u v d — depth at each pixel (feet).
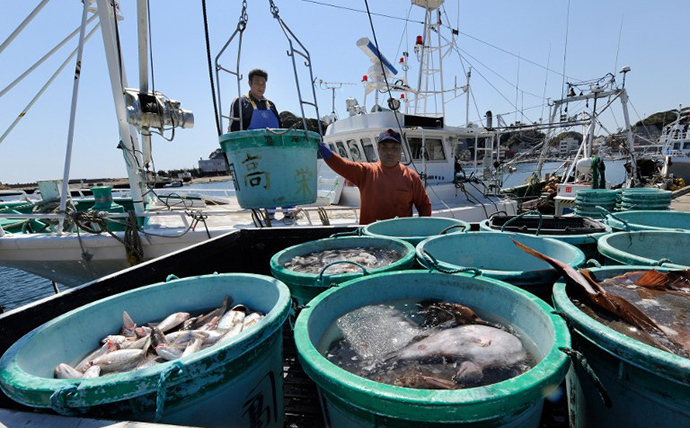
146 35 17.15
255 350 4.31
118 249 15.85
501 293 5.55
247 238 10.96
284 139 8.57
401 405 3.08
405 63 30.81
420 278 6.39
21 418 3.20
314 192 9.66
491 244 8.78
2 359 3.86
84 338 5.16
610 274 5.77
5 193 33.30
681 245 7.70
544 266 7.86
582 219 10.23
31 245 15.49
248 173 8.65
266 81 16.07
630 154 36.32
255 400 4.48
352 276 6.33
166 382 3.44
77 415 3.36
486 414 3.03
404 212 12.85
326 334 5.23
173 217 23.36
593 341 3.96
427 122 25.05
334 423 4.13
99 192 21.81
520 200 41.06
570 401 4.96
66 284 19.31
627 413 3.82
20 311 4.87
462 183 26.22
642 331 4.34
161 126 17.52
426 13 28.50
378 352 4.93
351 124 25.48
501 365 4.36
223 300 6.42
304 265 8.03
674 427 3.39
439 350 4.64
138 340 5.09
